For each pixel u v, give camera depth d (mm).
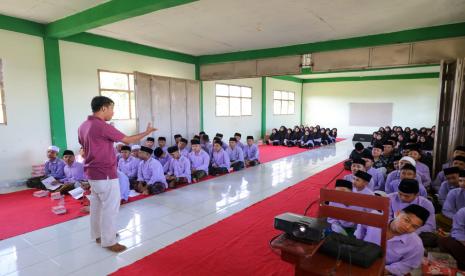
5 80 4223
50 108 4684
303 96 13812
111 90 5559
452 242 2199
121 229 2998
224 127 8953
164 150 5469
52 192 4160
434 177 4230
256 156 6641
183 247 2592
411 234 1821
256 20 4316
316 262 1435
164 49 6465
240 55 6625
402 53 4805
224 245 2631
